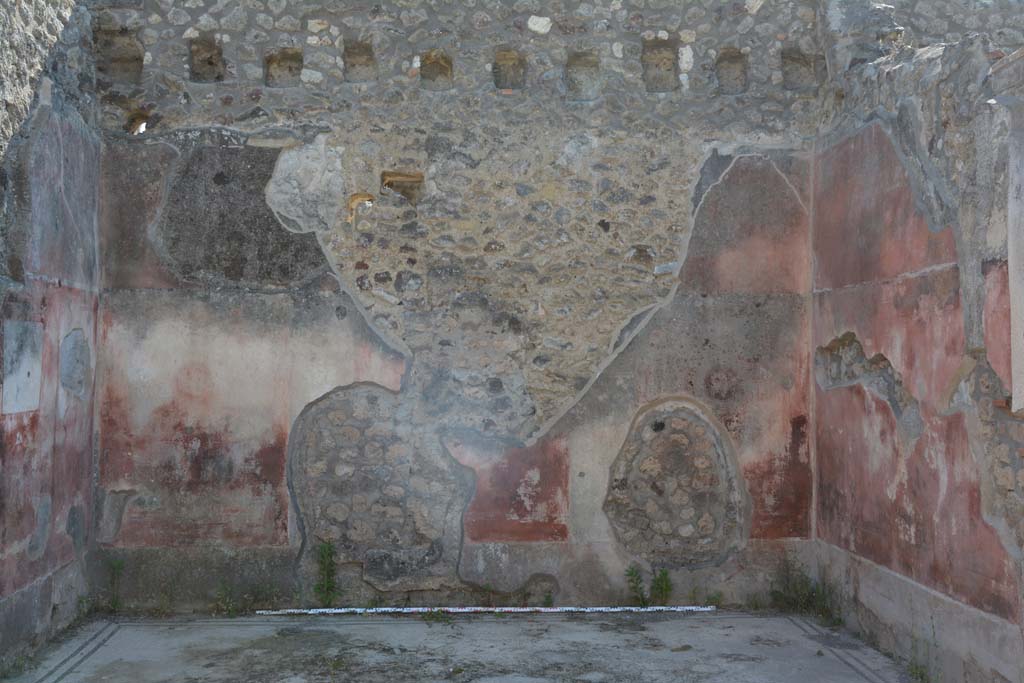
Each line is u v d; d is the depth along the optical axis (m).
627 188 5.40
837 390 5.07
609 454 5.36
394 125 5.32
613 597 5.32
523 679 4.05
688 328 5.40
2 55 3.89
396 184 5.42
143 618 5.03
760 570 5.37
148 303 5.19
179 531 5.16
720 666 4.25
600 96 5.39
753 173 5.43
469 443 5.30
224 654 4.40
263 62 5.29
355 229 5.31
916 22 5.29
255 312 5.25
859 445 4.80
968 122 3.72
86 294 4.96
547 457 5.33
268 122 5.28
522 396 5.33
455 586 5.27
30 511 4.25
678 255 5.41
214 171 5.25
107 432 5.14
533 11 5.37
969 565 3.75
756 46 5.42
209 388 5.21
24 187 4.15
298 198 5.29
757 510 5.38
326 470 5.25
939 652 3.98
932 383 4.04
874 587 4.61
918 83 4.16
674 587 5.36
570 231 5.38
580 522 5.33
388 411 5.29
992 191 3.54
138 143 5.21
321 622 4.98
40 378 4.36
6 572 4.00
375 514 5.26
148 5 5.20
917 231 4.16
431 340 5.31
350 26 5.31
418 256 5.33
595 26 5.38
